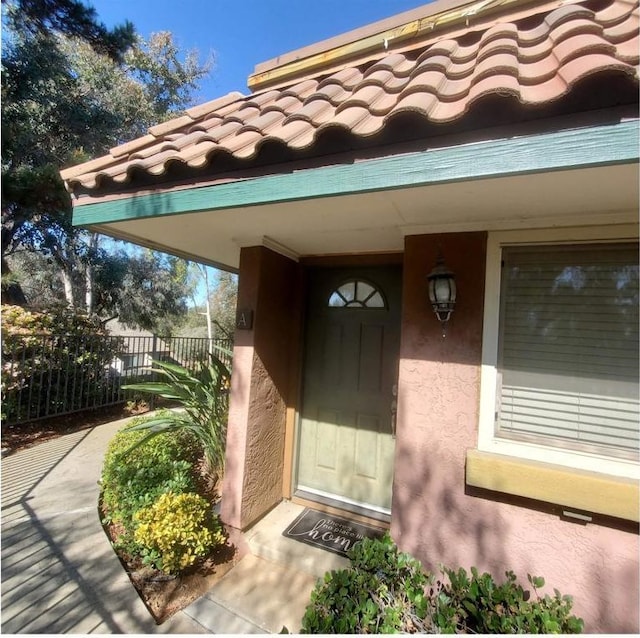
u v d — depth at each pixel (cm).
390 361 307
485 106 121
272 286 298
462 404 202
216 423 357
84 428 557
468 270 204
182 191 181
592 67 104
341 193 146
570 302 190
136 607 203
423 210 189
